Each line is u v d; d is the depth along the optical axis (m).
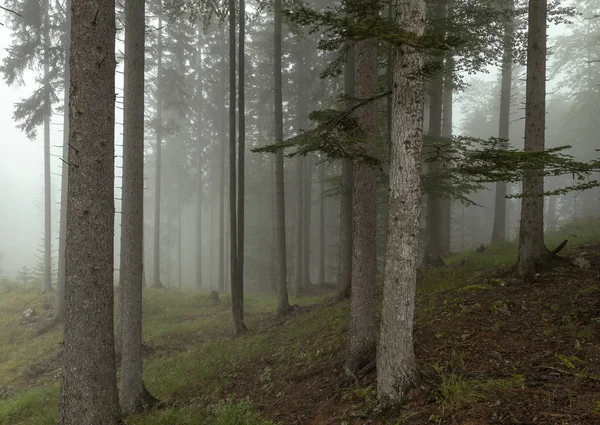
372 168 6.90
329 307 12.61
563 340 5.45
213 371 9.80
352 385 6.21
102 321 4.97
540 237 8.26
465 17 12.29
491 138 5.00
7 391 11.49
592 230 13.28
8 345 15.38
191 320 17.30
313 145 6.08
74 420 4.82
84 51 4.86
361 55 7.04
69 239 4.92
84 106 4.87
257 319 15.85
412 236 5.03
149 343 13.91
